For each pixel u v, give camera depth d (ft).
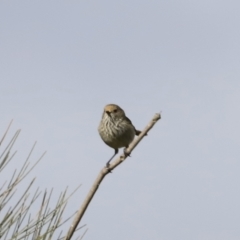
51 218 15.26
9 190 14.56
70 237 18.69
